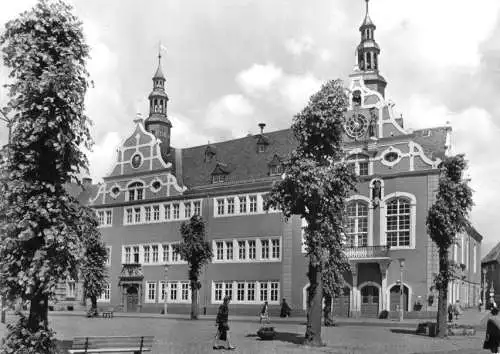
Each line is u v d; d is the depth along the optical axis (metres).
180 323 48.75
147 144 80.38
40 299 19.56
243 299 68.25
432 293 55.81
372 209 60.09
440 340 35.12
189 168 79.44
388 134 60.56
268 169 69.69
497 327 16.50
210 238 71.69
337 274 48.31
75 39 20.77
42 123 19.77
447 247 38.34
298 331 40.53
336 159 33.09
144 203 79.00
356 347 30.17
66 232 19.61
